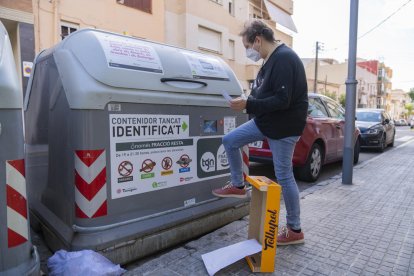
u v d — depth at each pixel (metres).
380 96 75.44
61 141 2.73
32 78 3.36
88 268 2.29
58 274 2.28
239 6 20.28
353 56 5.58
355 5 5.58
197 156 3.24
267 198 2.53
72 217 2.60
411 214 4.02
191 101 3.12
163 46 3.20
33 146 3.35
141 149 2.78
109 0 12.58
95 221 2.54
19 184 1.91
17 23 9.02
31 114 3.38
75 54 2.63
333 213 4.04
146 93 2.77
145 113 2.79
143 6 14.14
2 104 1.81
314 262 2.77
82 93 2.45
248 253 2.61
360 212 4.08
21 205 1.93
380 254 2.92
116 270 2.46
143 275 2.53
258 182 2.67
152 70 2.88
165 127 2.95
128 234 2.68
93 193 2.51
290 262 2.76
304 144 5.91
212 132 3.37
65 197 2.70
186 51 3.40
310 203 4.46
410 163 8.16
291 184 2.98
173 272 2.58
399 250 3.00
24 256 1.96
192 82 3.17
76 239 2.53
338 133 7.29
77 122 2.48
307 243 3.13
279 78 2.67
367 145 11.25
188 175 3.17
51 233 2.94
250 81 21.08
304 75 2.84
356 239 3.24
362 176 6.42
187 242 3.30
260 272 2.59
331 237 3.28
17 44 9.09
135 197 2.76
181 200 3.12
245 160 3.77
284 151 2.90
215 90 3.36
